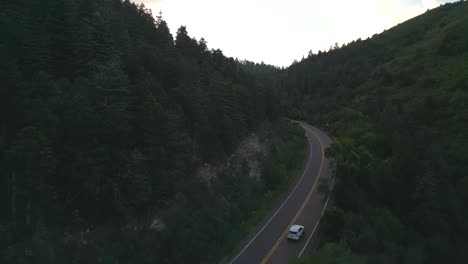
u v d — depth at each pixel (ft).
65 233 66.95
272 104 221.87
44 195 62.28
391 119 158.51
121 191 77.25
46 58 88.53
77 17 109.81
